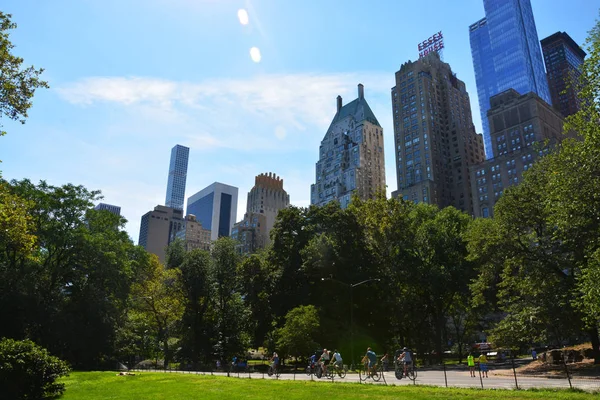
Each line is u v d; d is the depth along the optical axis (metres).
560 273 33.84
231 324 65.06
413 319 57.88
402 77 195.38
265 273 61.62
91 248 52.97
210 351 65.12
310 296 56.44
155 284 68.69
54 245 52.34
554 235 26.17
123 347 63.34
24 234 24.48
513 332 35.28
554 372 30.27
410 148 185.00
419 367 47.66
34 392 20.97
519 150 153.38
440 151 182.00
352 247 58.97
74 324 50.53
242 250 190.88
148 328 75.69
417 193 173.38
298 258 59.91
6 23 21.88
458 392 17.91
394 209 60.25
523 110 161.25
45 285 52.25
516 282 36.81
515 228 35.94
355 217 60.72
